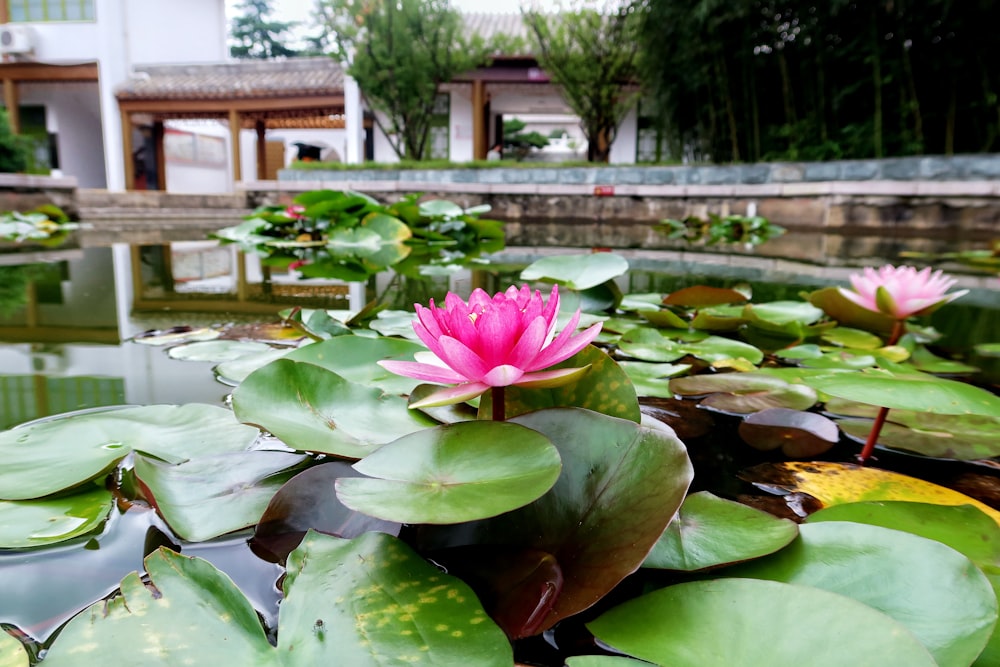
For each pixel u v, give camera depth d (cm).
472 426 67
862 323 169
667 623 49
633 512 58
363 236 442
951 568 52
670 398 112
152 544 62
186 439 82
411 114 1000
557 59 901
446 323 69
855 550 56
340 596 50
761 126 720
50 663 44
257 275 273
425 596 50
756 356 138
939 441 93
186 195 912
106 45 1211
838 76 623
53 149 1344
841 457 87
